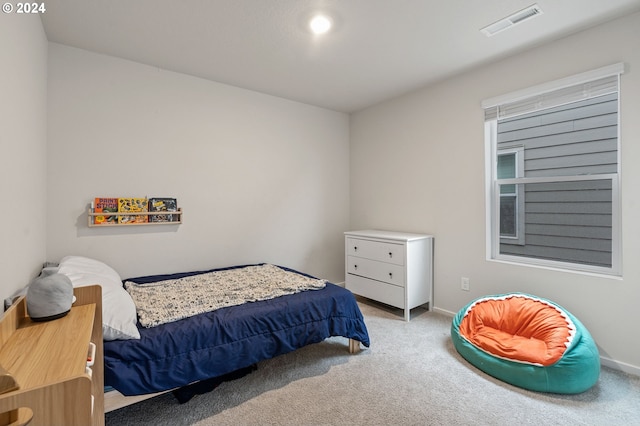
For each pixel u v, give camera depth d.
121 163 2.63
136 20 2.08
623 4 1.95
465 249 3.03
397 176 3.66
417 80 3.14
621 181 2.12
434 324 2.97
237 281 2.61
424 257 3.21
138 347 1.53
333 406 1.79
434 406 1.78
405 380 2.05
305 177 3.85
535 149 2.67
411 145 3.50
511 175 2.83
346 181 4.27
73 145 2.43
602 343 2.20
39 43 2.00
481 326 2.36
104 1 1.87
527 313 2.23
